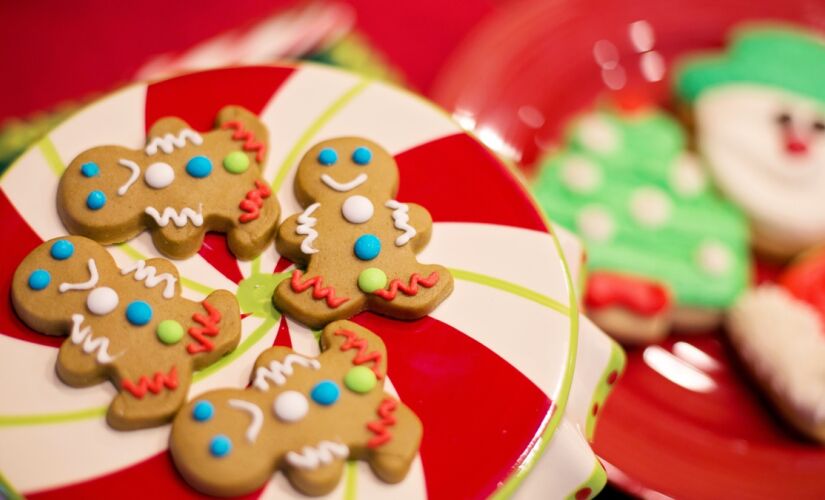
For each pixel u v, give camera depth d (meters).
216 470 0.44
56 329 0.47
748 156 0.67
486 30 0.70
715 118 0.68
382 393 0.46
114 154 0.49
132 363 0.46
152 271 0.47
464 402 0.47
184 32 0.68
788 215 0.66
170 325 0.46
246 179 0.49
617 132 0.69
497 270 0.49
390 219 0.49
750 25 0.74
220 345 0.46
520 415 0.47
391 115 0.53
